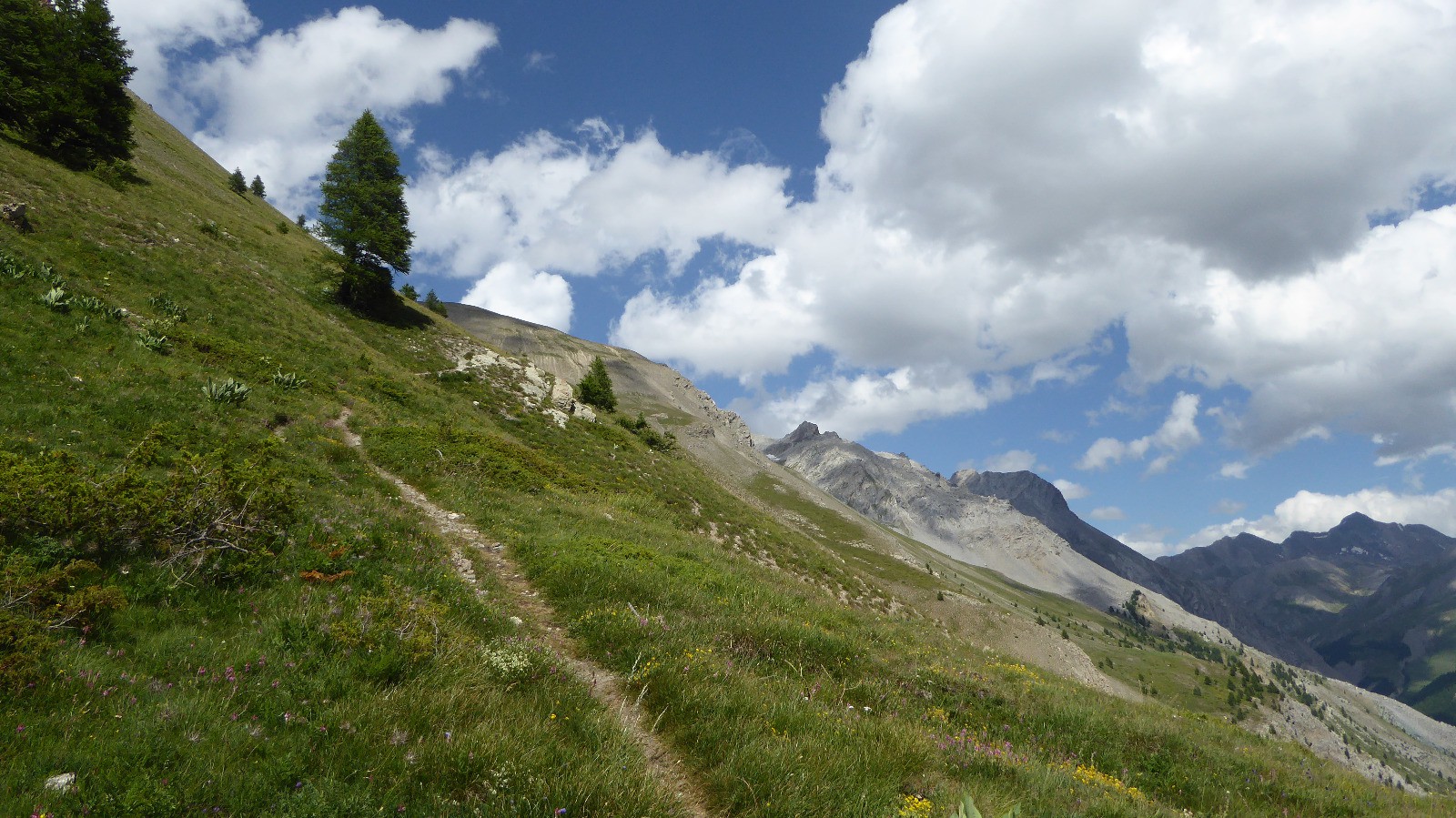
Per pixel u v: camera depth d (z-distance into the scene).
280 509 12.30
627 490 41.97
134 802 4.84
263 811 5.15
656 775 7.14
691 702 9.06
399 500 20.19
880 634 19.55
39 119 42.16
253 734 6.18
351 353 39.47
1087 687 21.95
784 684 11.61
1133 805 9.27
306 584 10.70
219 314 33.19
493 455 30.34
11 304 21.72
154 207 44.19
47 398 17.28
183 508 10.67
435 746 6.43
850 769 7.77
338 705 6.91
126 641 7.77
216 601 9.41
